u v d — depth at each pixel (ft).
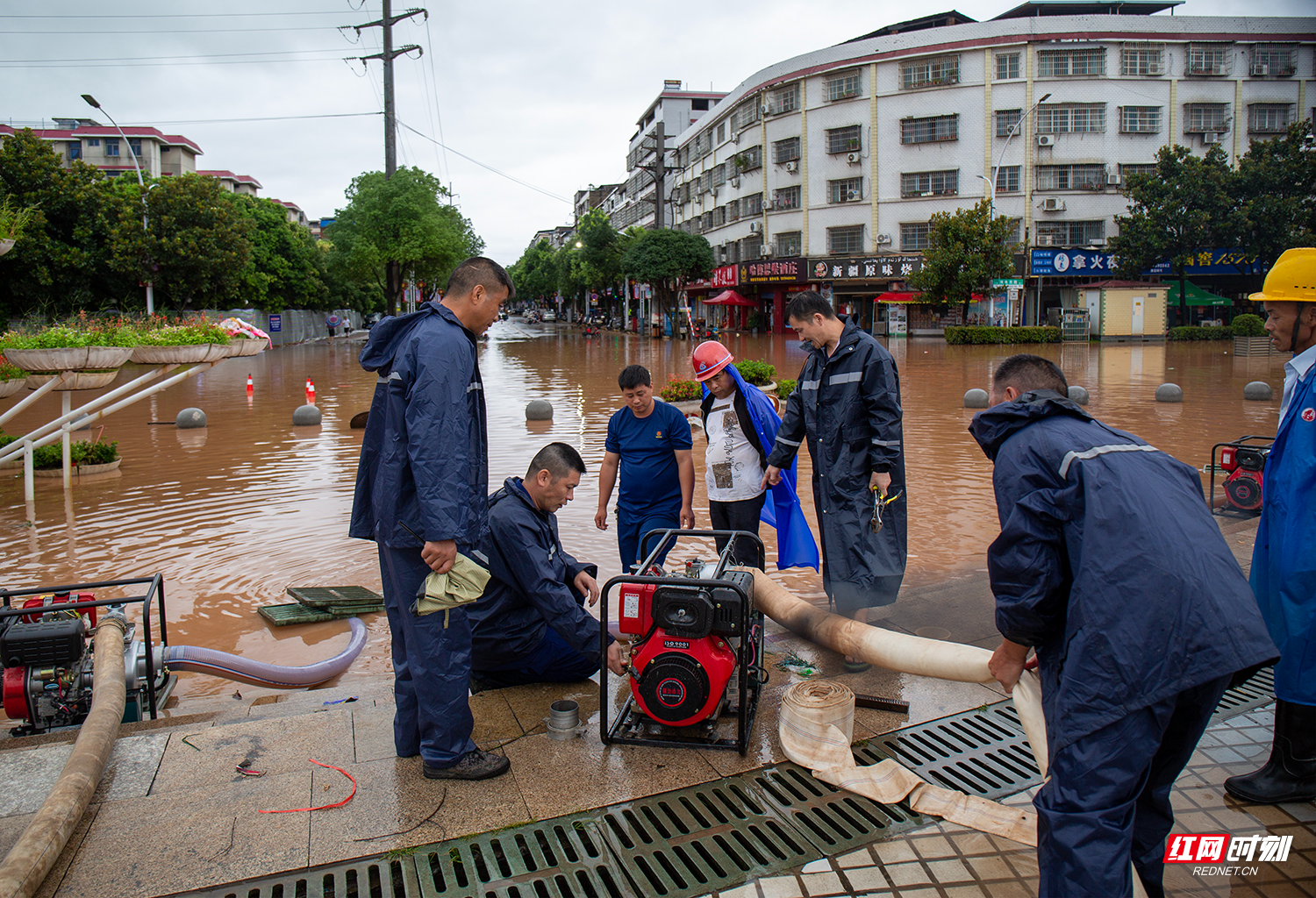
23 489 32.14
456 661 9.56
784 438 14.20
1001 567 7.23
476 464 9.53
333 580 21.11
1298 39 122.93
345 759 10.23
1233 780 9.71
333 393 67.10
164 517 27.78
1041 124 123.44
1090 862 6.47
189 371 27.71
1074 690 6.74
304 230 174.50
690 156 190.60
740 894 7.82
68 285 91.71
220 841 8.53
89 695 12.23
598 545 23.77
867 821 8.98
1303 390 9.48
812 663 13.29
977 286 111.96
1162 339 112.98
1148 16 120.98
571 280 207.51
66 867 8.08
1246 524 21.94
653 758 10.28
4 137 87.35
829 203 137.39
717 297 150.51
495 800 9.30
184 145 199.52
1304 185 109.60
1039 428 7.56
